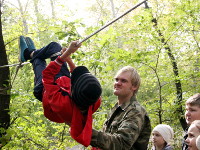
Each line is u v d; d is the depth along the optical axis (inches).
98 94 83.4
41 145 235.5
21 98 228.1
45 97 91.9
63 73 97.2
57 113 87.5
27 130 228.1
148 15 292.2
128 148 91.3
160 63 322.7
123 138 90.5
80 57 237.0
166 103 321.4
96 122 237.9
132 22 323.0
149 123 102.1
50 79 89.5
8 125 207.8
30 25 280.4
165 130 160.7
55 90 87.7
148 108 302.4
